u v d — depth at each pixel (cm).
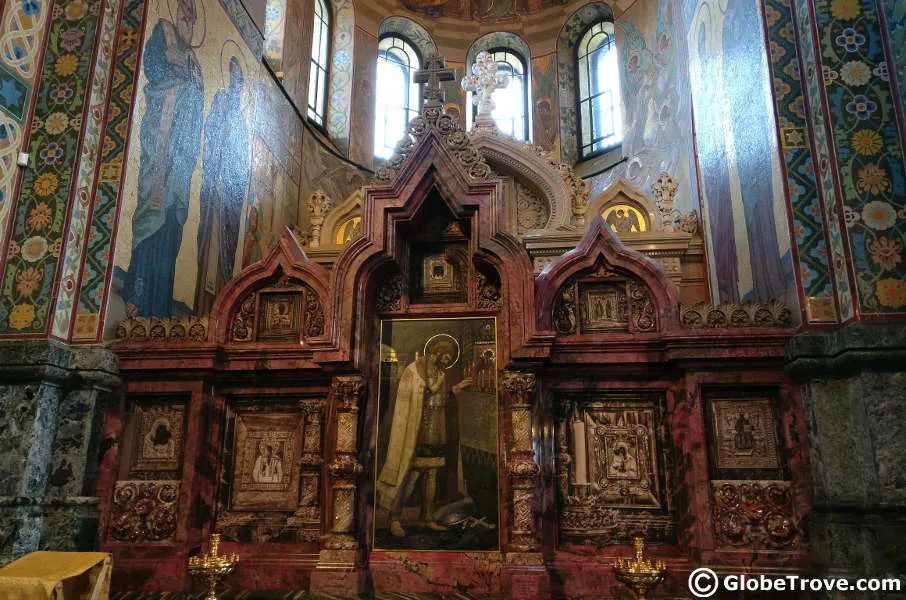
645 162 1411
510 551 579
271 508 626
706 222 1027
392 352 649
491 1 1831
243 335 671
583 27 1764
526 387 605
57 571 417
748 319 611
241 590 593
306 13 1441
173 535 618
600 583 575
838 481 542
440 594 580
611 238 644
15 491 590
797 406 588
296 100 1367
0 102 680
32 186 694
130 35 775
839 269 584
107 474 636
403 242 675
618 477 604
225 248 1006
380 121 1725
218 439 649
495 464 610
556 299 644
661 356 614
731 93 844
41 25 739
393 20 1775
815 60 631
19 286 661
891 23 621
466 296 662
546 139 1720
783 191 632
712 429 598
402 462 620
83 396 637
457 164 653
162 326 675
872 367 535
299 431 644
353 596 568
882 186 589
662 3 1389
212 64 978
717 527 575
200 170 927
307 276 669
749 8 754
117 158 730
